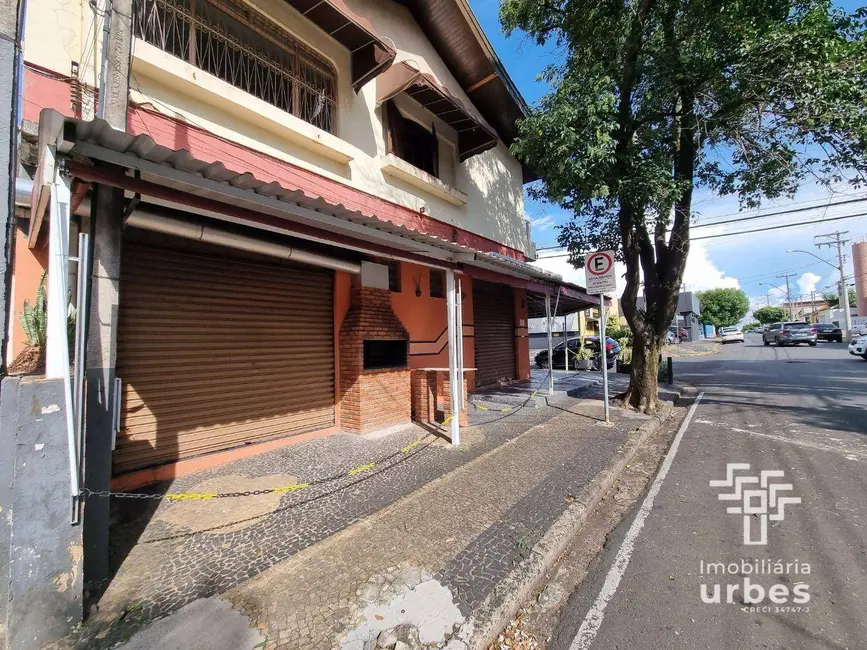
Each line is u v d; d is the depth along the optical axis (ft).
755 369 50.31
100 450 8.95
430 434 20.65
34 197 9.05
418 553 10.25
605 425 23.02
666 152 24.85
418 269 26.14
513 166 39.32
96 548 8.92
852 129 19.54
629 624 8.27
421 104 26.61
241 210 10.58
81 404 8.28
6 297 8.56
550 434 21.11
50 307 7.55
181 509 12.58
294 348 19.19
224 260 16.65
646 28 23.24
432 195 27.99
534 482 14.71
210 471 15.48
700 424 24.34
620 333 79.97
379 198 23.48
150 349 14.48
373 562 9.87
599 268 23.79
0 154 8.48
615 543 11.42
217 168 8.70
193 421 15.62
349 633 7.64
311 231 12.38
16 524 7.02
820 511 12.67
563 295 30.81
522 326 40.68
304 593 8.76
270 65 18.86
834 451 18.06
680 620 8.30
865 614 8.25
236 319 16.99
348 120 21.95
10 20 8.77
